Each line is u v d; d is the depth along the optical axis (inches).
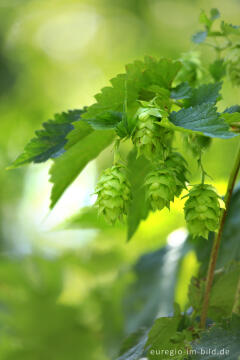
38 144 33.3
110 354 43.2
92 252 53.7
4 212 79.8
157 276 42.1
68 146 32.6
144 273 42.6
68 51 138.9
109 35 140.6
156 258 42.9
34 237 73.5
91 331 48.0
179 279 41.4
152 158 29.9
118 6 142.6
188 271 41.5
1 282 51.2
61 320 48.7
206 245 38.2
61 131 33.5
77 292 53.6
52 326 48.4
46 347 47.6
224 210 31.4
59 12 146.7
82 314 48.8
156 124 29.7
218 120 29.2
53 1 141.1
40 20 139.3
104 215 30.7
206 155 55.2
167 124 29.5
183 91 31.9
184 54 35.0
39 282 52.5
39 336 47.9
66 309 49.3
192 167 51.0
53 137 33.4
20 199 82.1
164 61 32.0
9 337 48.0
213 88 31.6
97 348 47.0
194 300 33.5
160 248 43.3
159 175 30.5
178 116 30.0
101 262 53.5
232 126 31.8
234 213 37.9
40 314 49.4
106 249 53.6
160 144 29.9
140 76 32.0
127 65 32.0
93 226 48.3
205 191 30.7
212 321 34.6
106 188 30.6
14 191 82.2
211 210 30.5
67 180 35.3
